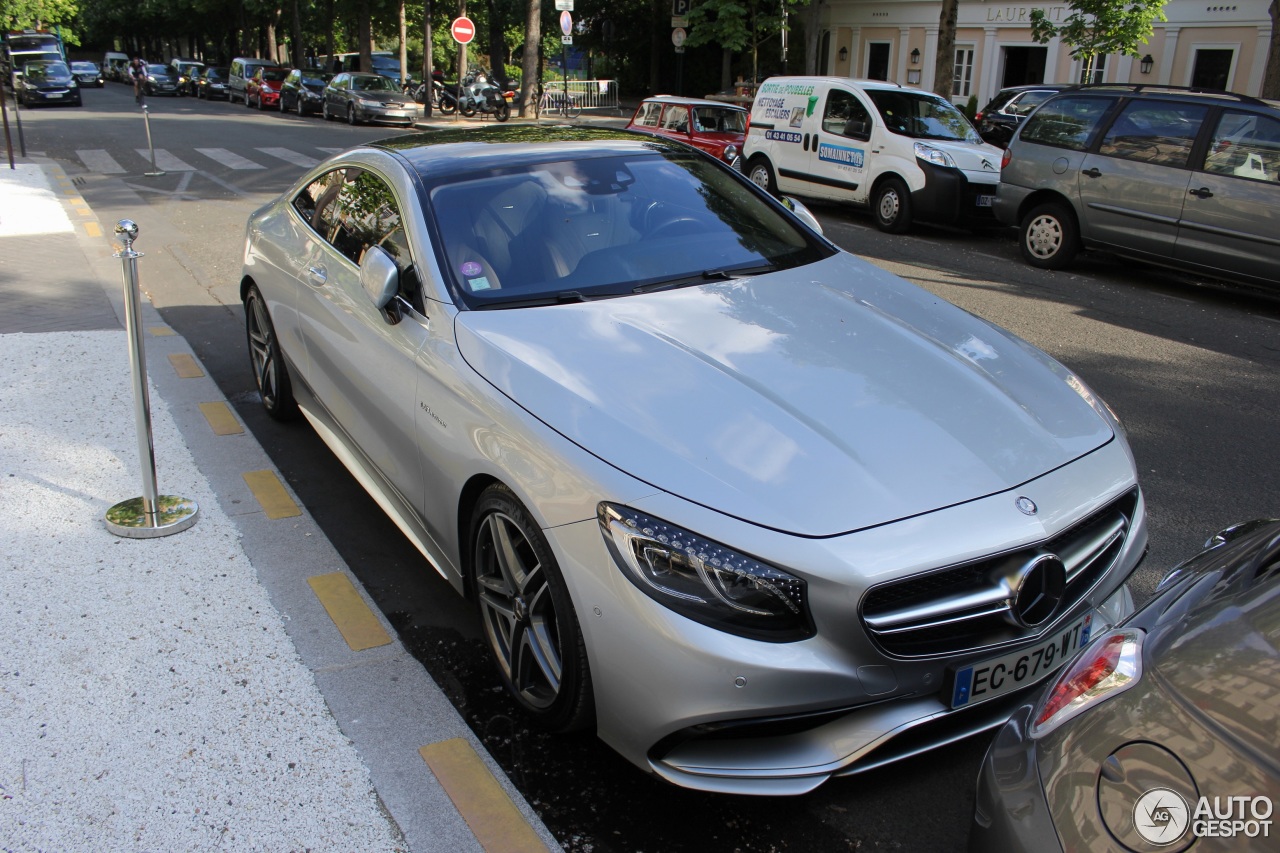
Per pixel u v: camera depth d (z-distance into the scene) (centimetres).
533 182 386
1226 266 873
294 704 299
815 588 227
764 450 253
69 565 375
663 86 3853
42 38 3794
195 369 600
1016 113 1730
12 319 702
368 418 371
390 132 2484
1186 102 904
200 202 1284
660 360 293
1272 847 139
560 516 252
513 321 318
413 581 379
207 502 430
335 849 245
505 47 5644
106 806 257
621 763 280
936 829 257
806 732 239
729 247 383
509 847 247
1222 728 155
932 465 254
